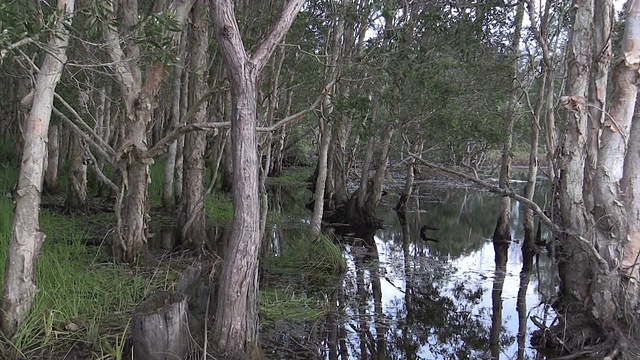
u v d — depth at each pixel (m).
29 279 5.05
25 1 4.39
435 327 7.39
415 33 9.78
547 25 10.19
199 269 5.92
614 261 6.01
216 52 10.49
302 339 6.36
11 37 4.39
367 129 9.32
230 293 4.75
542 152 28.17
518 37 11.23
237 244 4.72
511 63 11.30
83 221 11.63
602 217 6.09
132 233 8.41
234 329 4.78
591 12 6.52
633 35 5.89
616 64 5.98
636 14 5.88
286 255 9.99
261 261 9.80
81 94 10.68
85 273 6.97
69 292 6.06
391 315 7.68
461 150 11.28
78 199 12.68
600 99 6.32
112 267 7.85
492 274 10.44
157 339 4.57
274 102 9.77
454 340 6.96
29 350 4.89
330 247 9.88
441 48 9.94
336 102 8.98
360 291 8.73
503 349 6.70
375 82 10.79
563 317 6.51
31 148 5.00
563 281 7.19
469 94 11.29
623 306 5.96
